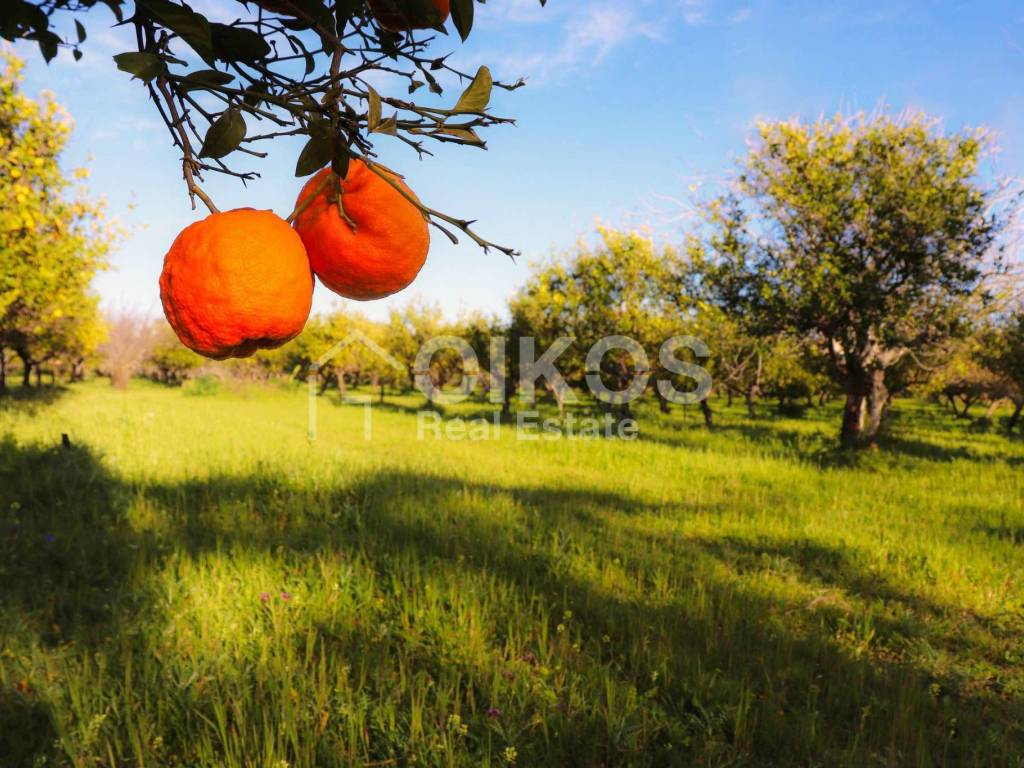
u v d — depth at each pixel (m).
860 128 13.60
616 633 4.66
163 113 0.72
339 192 0.73
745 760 3.28
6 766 2.98
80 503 7.08
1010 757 3.46
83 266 12.54
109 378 49.62
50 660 3.82
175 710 3.34
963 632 5.29
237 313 0.66
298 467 9.55
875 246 13.19
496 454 14.32
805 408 39.97
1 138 9.54
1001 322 16.66
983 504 10.11
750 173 14.44
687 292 16.20
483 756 3.19
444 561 5.77
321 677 3.56
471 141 0.73
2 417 14.69
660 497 10.05
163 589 4.76
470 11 0.80
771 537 7.70
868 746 3.44
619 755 3.29
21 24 0.66
